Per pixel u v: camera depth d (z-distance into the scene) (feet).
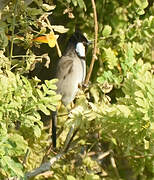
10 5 29.94
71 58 37.99
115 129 29.58
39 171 32.45
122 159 42.22
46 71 36.40
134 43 35.55
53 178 36.58
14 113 27.04
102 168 40.11
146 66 33.12
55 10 38.83
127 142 30.07
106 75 33.17
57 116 37.76
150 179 43.11
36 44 29.78
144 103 27.94
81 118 29.86
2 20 29.40
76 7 40.29
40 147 36.04
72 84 37.19
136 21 36.73
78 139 35.70
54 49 37.47
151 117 28.14
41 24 29.40
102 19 40.65
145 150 37.17
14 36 29.40
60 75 36.78
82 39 38.88
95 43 34.06
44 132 36.78
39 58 30.53
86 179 30.25
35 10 29.22
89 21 40.34
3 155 26.55
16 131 33.73
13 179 30.50
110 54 34.58
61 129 37.29
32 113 27.43
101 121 29.30
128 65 33.37
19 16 29.53
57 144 37.78
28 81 27.30
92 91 36.22
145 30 36.60
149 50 39.65
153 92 28.32
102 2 40.55
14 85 26.86
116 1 40.73
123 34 36.86
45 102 27.12
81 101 34.06
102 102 32.89
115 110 28.66
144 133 29.04
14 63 29.45
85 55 39.45
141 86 28.66
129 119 28.58
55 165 36.17
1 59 28.55
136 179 45.01
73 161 36.73
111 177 41.68
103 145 40.68
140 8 36.63
